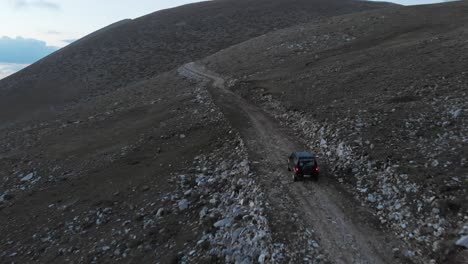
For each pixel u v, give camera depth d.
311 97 43.53
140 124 51.91
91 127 56.41
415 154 24.05
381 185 22.55
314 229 19.50
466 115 27.11
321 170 27.08
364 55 57.31
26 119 84.12
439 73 38.88
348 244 18.09
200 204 25.36
